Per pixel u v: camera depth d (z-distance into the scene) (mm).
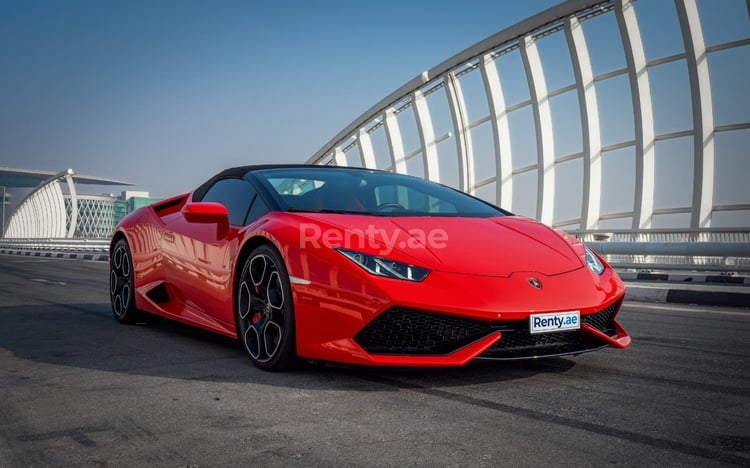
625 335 2787
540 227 3145
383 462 1604
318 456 1651
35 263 14180
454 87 17875
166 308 3826
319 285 2512
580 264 2783
